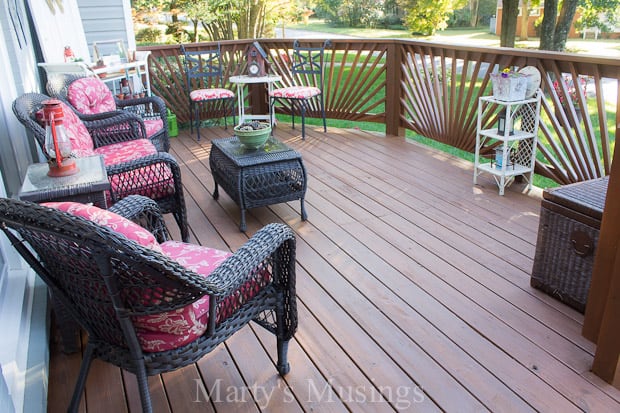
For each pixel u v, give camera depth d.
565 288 2.29
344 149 4.92
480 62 4.15
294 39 5.82
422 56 4.77
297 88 5.42
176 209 2.82
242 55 6.20
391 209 3.45
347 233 3.11
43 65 4.02
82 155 2.77
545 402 1.76
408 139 5.23
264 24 11.15
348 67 10.48
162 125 4.00
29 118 2.41
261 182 3.14
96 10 5.99
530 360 1.97
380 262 2.74
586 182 2.40
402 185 3.89
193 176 4.29
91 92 3.60
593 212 2.08
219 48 5.79
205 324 1.56
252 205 3.17
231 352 2.07
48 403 1.82
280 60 6.12
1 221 1.30
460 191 3.73
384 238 3.02
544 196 2.30
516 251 2.82
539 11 11.37
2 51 2.66
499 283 2.51
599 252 1.93
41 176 2.09
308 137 5.41
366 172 4.21
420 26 11.25
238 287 1.57
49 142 2.09
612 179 1.82
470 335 2.13
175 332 1.48
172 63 6.46
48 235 1.32
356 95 5.72
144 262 1.26
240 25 10.79
